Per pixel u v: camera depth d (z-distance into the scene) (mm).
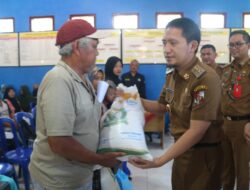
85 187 1412
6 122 2980
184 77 1370
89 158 1203
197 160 1465
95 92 1496
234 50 2537
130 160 1233
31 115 3164
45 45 6238
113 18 6070
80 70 1297
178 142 1280
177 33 1282
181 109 1399
